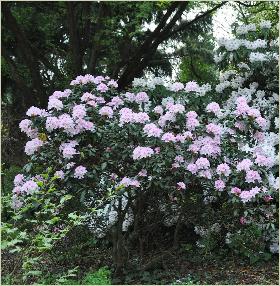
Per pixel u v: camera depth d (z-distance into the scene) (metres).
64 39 10.25
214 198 4.80
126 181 4.23
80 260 4.87
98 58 9.64
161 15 9.66
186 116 4.59
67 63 8.51
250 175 4.40
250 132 4.73
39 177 4.48
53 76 9.49
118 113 4.70
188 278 4.41
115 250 4.59
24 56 8.55
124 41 8.92
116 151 4.42
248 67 6.43
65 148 4.29
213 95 6.39
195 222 4.98
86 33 9.02
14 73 8.86
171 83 5.55
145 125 4.44
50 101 4.55
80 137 4.38
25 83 9.73
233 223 4.95
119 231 4.54
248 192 4.36
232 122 4.65
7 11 7.96
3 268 4.45
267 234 4.97
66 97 4.79
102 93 4.91
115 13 8.06
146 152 4.16
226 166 4.38
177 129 4.63
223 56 6.36
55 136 4.49
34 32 9.87
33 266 4.55
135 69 8.95
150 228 4.92
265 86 6.51
